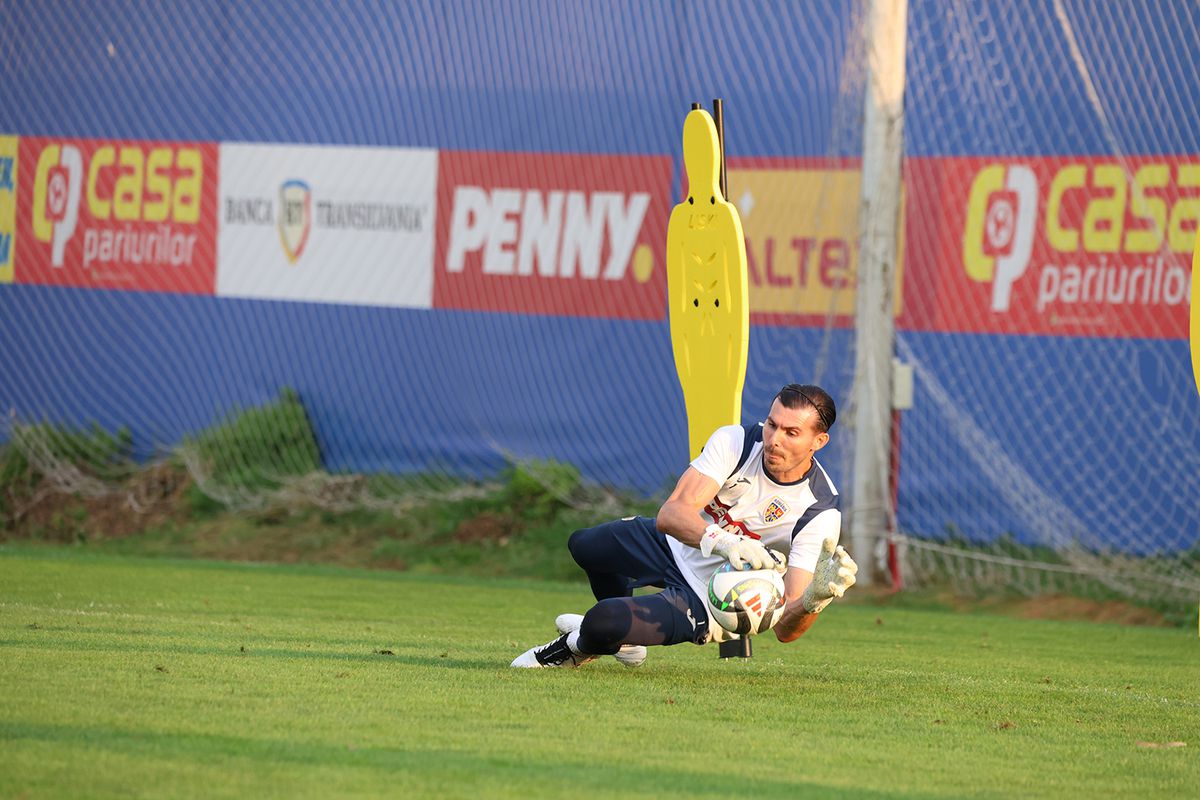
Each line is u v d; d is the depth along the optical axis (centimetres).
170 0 4256
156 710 1429
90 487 4253
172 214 4269
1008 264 3484
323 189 4106
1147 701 1881
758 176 3684
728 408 2072
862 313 3394
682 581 1738
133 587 2972
